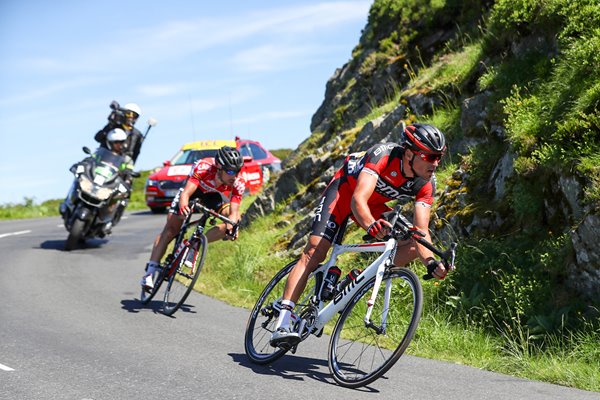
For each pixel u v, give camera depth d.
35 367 5.09
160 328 6.55
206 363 5.20
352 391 4.47
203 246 7.15
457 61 9.88
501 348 5.55
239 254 9.70
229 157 7.01
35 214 23.59
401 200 8.54
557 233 6.11
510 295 5.86
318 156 11.34
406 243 4.89
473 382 4.72
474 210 7.10
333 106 13.47
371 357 4.85
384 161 4.68
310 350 5.74
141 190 35.78
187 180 7.44
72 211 12.59
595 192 5.56
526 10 8.19
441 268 4.45
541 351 5.30
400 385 4.61
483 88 8.26
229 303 8.04
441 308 6.24
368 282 4.75
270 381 4.70
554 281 5.81
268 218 11.44
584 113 6.30
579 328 5.36
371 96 12.38
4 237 14.84
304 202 10.91
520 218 6.61
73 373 4.92
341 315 4.83
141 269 10.48
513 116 7.33
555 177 6.21
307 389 4.50
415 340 5.85
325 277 4.95
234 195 7.43
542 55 7.93
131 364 5.16
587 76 6.70
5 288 8.76
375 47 13.35
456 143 8.55
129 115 13.20
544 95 7.18
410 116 9.70
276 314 5.11
